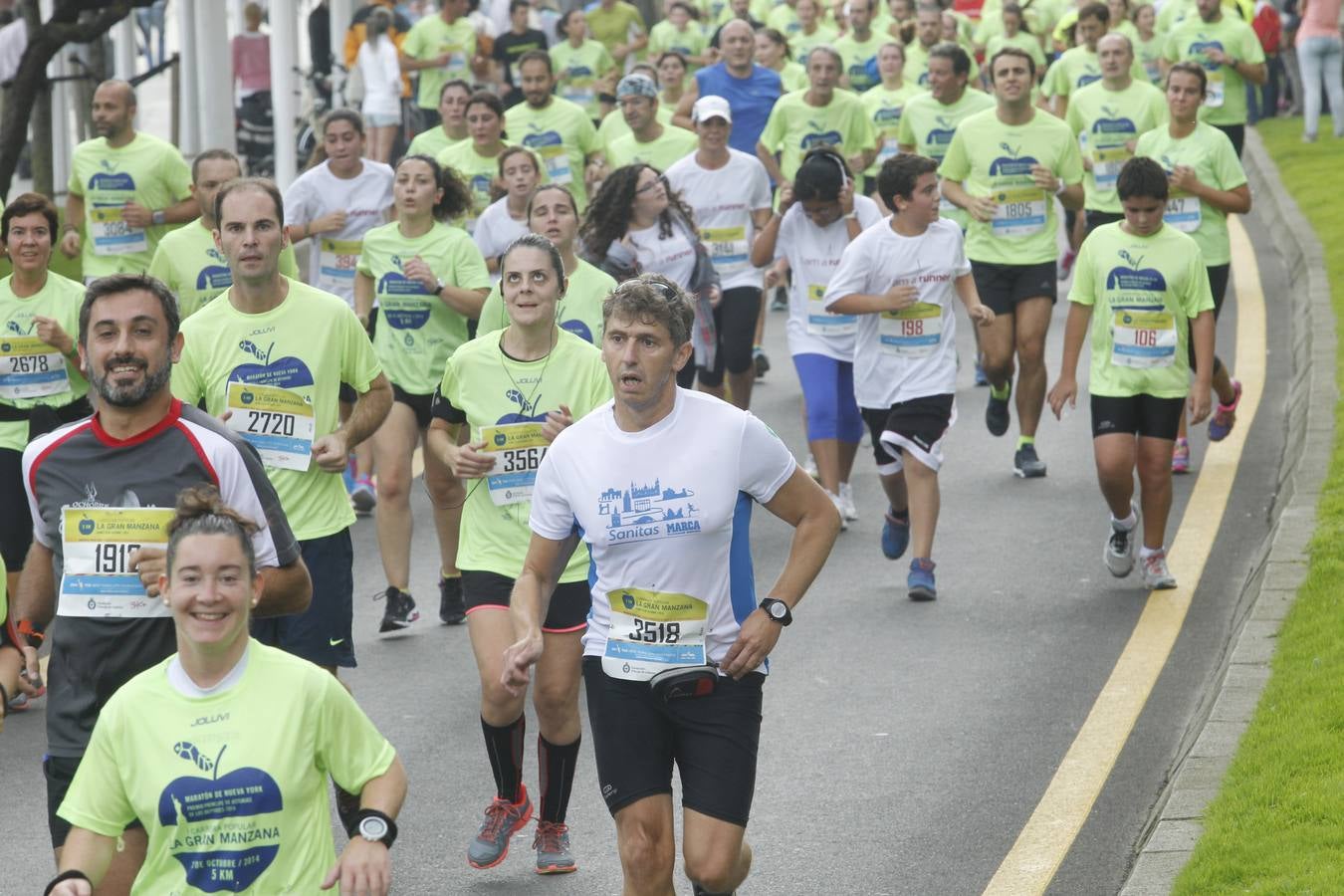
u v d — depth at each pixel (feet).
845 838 35.68
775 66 105.29
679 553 27.37
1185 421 62.75
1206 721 37.81
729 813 27.12
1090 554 55.31
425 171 53.21
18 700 44.86
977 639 47.96
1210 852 30.50
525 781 39.45
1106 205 78.79
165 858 23.36
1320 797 31.63
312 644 36.88
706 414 27.63
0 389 47.32
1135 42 112.57
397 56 111.65
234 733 23.25
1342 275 87.25
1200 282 49.85
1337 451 58.13
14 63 99.55
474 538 36.45
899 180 52.01
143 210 64.28
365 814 23.50
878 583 53.57
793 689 44.70
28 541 48.03
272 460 37.14
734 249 65.21
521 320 36.50
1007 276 65.05
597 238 56.39
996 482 64.23
